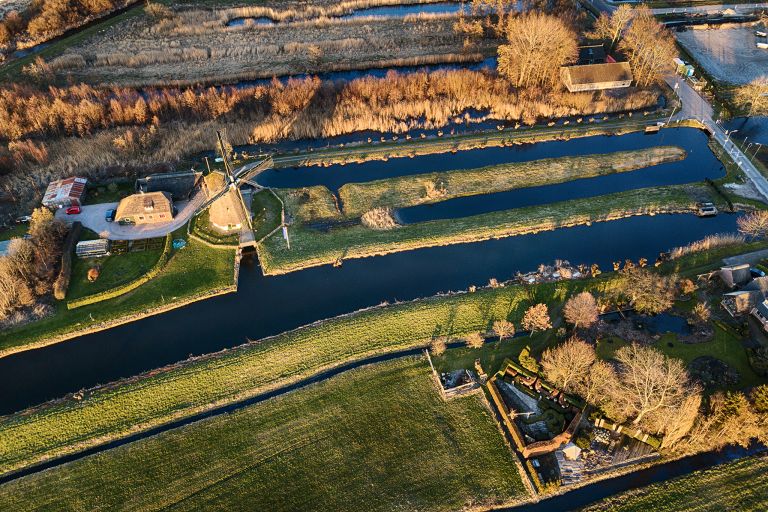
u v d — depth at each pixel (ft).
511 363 228.84
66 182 310.24
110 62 433.48
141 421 217.36
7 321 250.57
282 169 342.23
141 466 203.72
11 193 313.94
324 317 256.73
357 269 279.08
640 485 197.36
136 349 243.81
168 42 461.78
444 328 248.32
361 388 226.17
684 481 196.95
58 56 438.40
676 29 469.57
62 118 357.20
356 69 436.35
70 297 260.83
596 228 300.20
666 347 234.99
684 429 197.06
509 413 213.87
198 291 266.98
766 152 344.08
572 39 403.34
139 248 284.41
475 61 447.42
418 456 205.16
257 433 212.84
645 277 248.73
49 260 270.26
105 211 304.30
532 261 281.54
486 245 291.17
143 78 417.90
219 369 233.14
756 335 238.27
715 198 313.32
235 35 472.44
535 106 384.88
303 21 494.18
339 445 208.54
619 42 431.02
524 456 203.62
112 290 262.88
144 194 294.25
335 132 370.73
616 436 208.74
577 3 506.89
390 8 528.63
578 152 354.95
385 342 243.40
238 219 290.97
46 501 194.59
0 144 347.97
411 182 329.31
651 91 396.16
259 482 198.70
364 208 313.32
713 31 468.75
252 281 274.36
